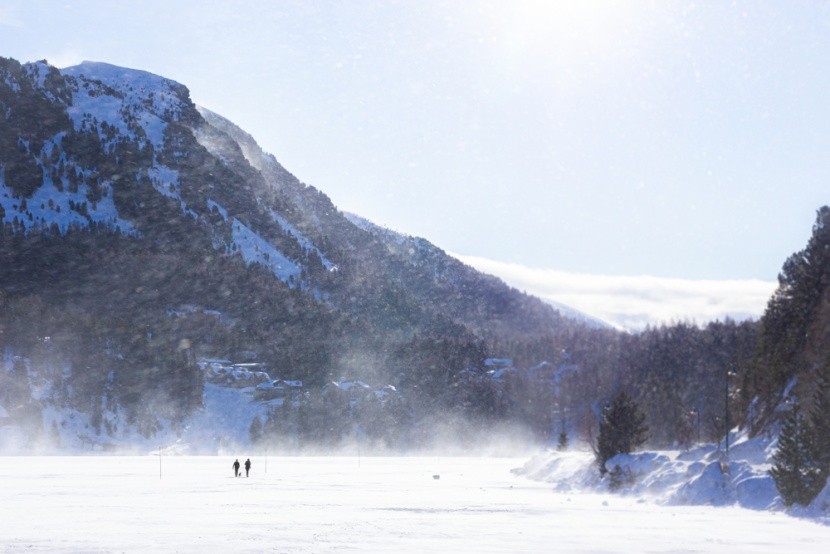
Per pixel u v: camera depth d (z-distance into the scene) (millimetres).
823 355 78562
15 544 35344
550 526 43656
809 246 102375
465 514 50969
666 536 38844
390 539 37750
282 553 32781
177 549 33844
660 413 168750
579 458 95875
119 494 68688
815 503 49500
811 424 56062
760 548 34812
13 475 103812
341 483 89562
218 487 80312
